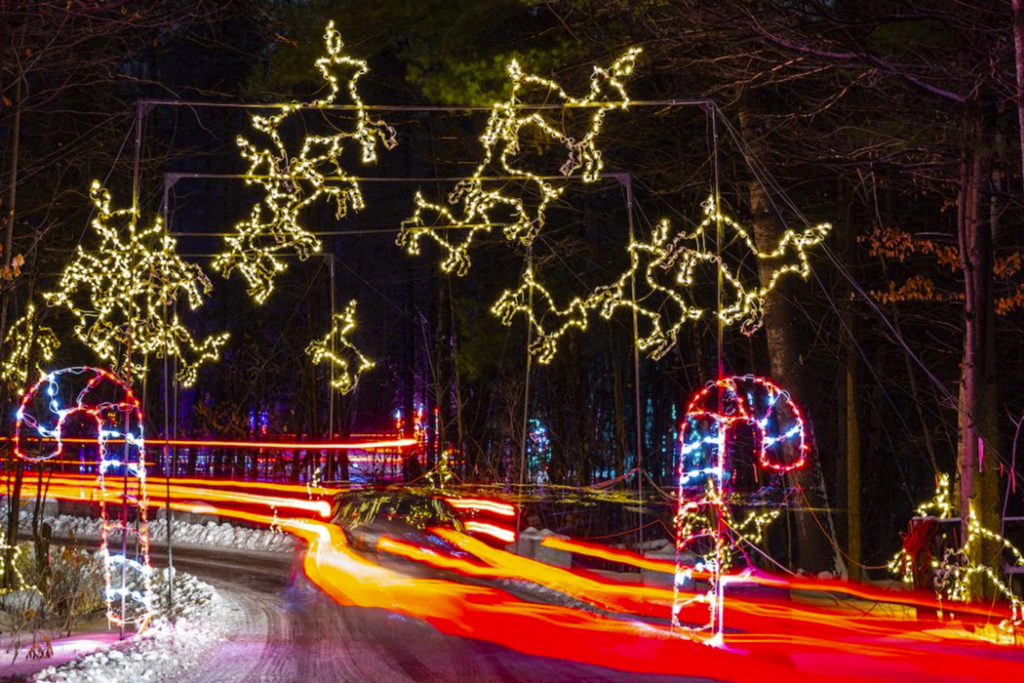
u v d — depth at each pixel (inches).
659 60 745.0
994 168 579.2
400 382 1756.9
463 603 600.7
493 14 817.5
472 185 845.2
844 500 960.9
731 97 693.9
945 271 923.4
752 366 1033.5
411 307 1626.5
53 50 582.6
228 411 1459.2
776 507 815.1
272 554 919.0
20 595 583.2
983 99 522.3
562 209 1211.9
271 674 413.4
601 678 397.1
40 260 787.4
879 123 561.9
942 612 540.7
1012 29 476.7
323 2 796.6
